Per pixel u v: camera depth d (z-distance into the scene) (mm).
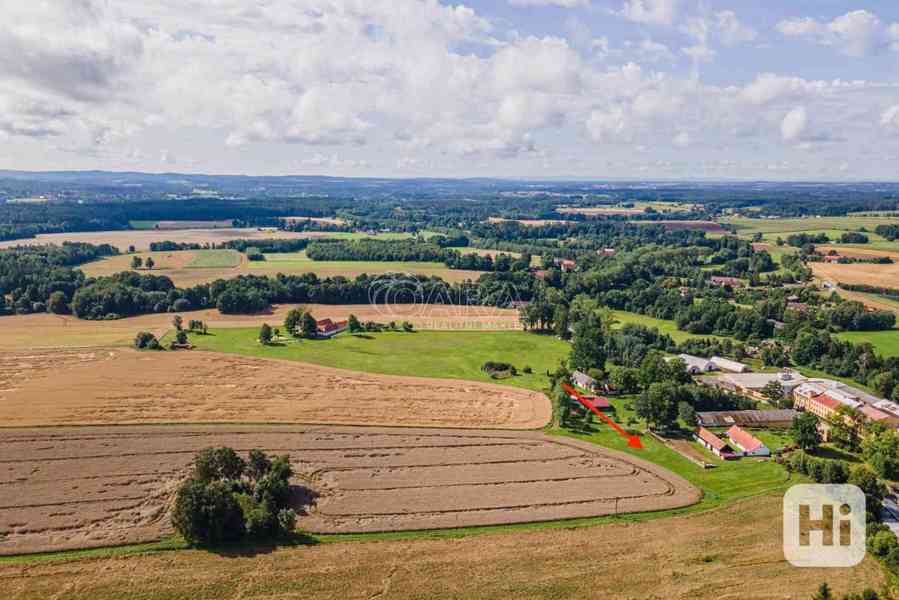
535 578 64312
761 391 122188
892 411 112250
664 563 67250
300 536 70812
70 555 66250
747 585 63438
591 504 79688
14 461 86625
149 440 94125
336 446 94438
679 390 111250
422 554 68125
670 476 87688
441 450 94375
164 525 72188
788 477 86938
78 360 132750
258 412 106312
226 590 61188
